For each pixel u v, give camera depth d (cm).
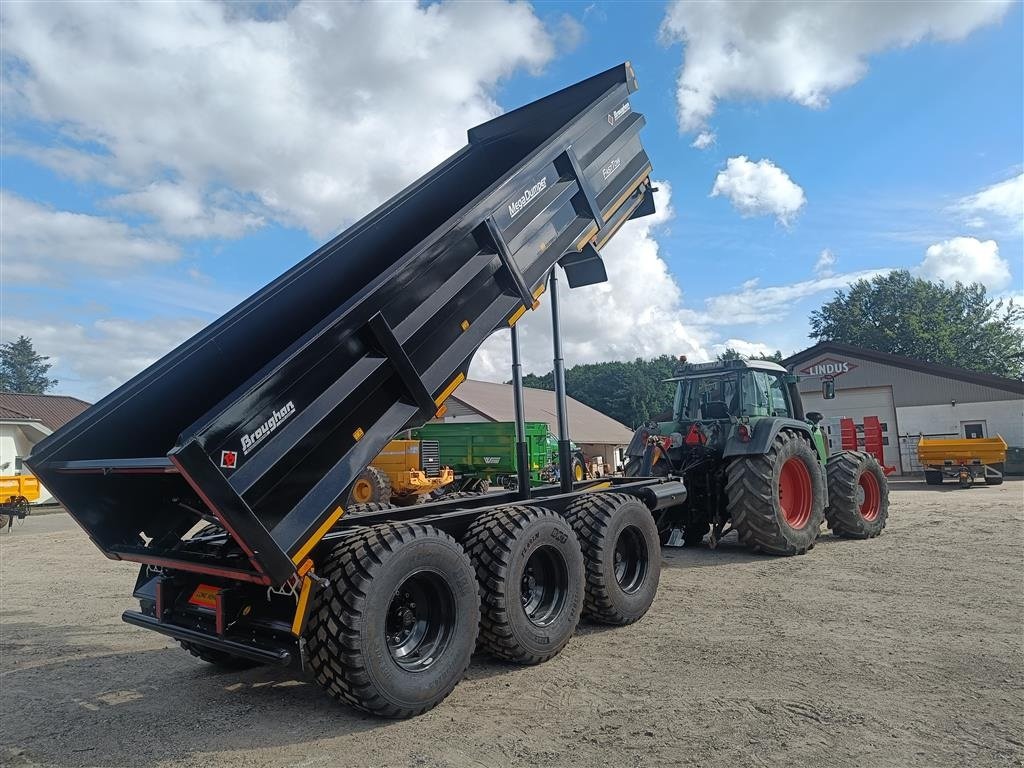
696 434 834
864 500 953
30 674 454
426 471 1616
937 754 296
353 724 348
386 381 385
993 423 2597
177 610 395
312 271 478
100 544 410
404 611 375
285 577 319
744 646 454
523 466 532
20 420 2636
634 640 478
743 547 866
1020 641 452
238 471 303
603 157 580
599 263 607
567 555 460
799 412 982
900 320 5125
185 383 435
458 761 301
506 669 426
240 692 407
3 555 1109
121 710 382
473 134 621
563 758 300
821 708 347
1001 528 995
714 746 307
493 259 459
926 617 513
